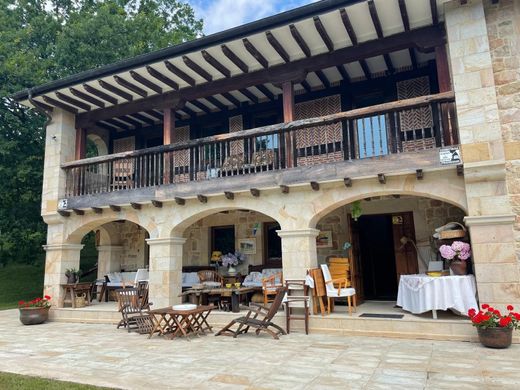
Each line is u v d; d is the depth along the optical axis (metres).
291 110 7.49
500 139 5.58
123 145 11.40
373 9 6.01
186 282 9.67
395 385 3.74
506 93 5.83
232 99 9.62
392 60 8.10
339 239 8.95
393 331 6.00
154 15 18.03
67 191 9.21
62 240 9.03
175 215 8.01
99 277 11.27
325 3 6.06
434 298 5.93
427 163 5.95
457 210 8.03
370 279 9.77
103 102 9.23
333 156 8.09
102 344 6.02
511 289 5.35
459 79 5.93
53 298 8.89
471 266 6.61
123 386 3.83
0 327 8.00
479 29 5.91
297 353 5.10
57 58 13.55
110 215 8.66
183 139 10.55
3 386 3.84
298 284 6.67
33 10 15.17
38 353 5.44
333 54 7.27
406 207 8.43
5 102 12.85
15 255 12.41
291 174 6.88
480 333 5.19
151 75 7.80
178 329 6.36
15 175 12.04
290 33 6.73
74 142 9.67
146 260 11.20
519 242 5.44
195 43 7.01
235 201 7.47
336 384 3.81
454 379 3.88
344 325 6.33
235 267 9.88
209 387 3.79
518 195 5.55
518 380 3.80
